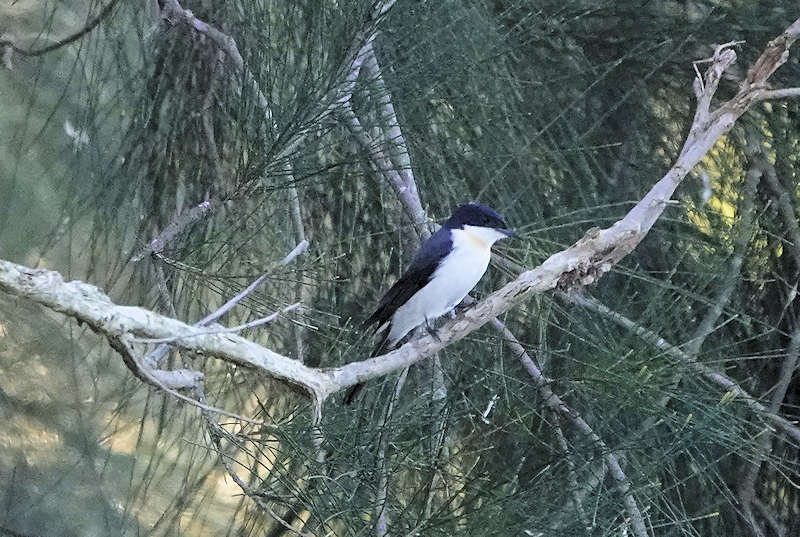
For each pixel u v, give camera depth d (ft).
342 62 19.75
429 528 19.11
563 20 26.45
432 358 22.99
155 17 24.12
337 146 24.81
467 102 24.70
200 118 23.89
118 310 14.15
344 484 20.66
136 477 28.50
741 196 28.58
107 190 23.35
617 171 28.12
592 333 24.82
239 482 20.17
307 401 20.90
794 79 28.50
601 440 21.54
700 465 24.29
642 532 21.83
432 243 24.03
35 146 27.20
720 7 27.94
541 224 25.55
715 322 27.07
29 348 29.35
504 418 23.12
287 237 25.20
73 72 23.57
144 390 27.30
